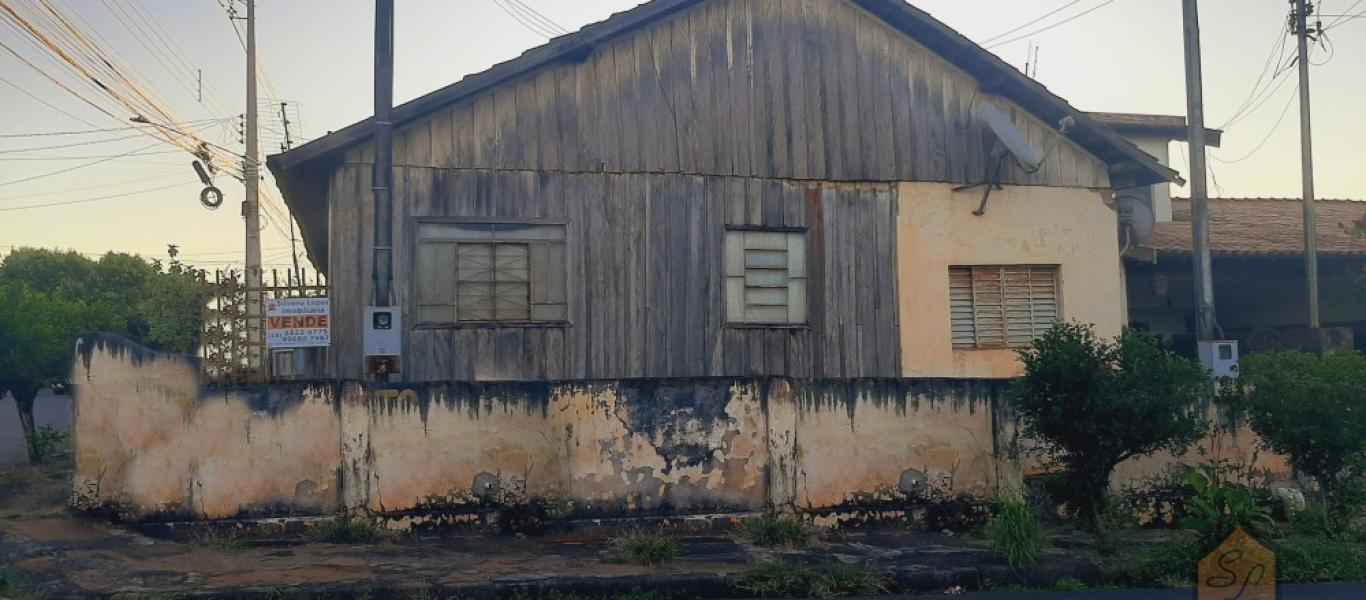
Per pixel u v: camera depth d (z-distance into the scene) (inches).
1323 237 654.5
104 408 354.0
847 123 468.4
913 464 397.7
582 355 424.5
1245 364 407.2
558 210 426.3
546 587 295.3
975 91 486.9
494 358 414.6
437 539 356.2
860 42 474.3
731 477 381.1
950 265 478.9
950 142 482.3
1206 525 340.8
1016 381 385.1
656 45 445.1
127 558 311.9
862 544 364.5
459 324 411.5
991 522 375.6
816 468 388.5
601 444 373.1
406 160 411.2
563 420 371.2
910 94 478.9
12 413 847.1
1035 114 494.6
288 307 364.5
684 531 373.7
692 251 441.1
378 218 383.9
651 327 433.1
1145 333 376.5
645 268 434.6
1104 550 354.3
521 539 359.6
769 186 454.0
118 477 352.8
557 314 424.5
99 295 1525.6
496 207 418.9
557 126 429.1
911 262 470.9
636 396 376.8
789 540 358.9
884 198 470.3
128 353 354.0
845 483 390.9
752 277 450.3
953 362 472.4
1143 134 647.1
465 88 410.3
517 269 422.0
